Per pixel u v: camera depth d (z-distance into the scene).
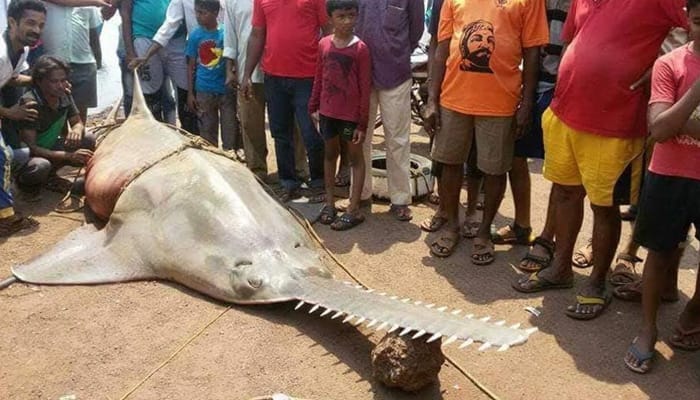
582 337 4.62
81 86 7.71
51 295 4.95
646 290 4.28
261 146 7.18
